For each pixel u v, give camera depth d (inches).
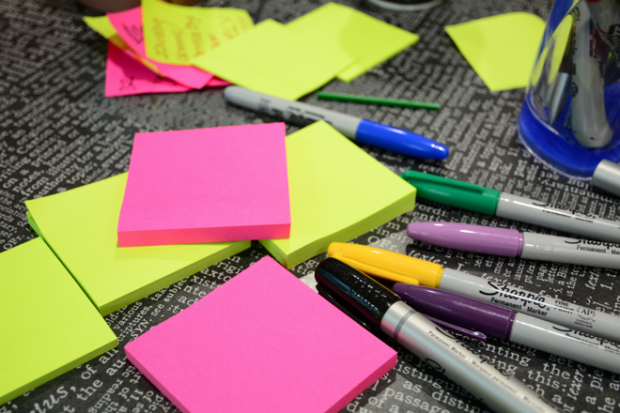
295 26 25.5
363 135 20.1
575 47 16.3
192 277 16.0
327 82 23.0
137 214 16.1
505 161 19.7
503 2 27.1
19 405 13.3
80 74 23.7
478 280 15.1
